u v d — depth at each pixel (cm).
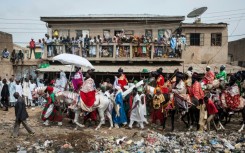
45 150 1140
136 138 1295
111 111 1473
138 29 2847
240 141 1240
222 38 2833
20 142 1216
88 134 1305
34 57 2812
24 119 1276
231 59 3688
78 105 1411
